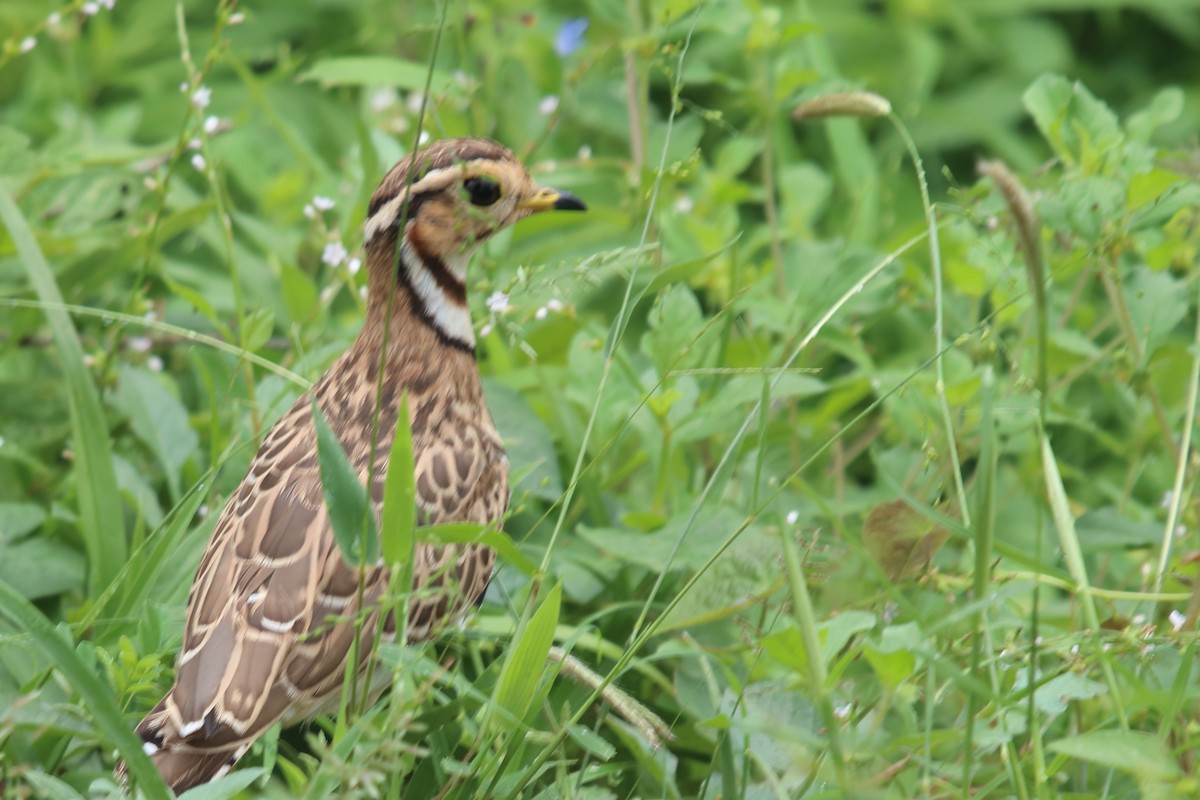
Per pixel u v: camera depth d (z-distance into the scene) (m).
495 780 9.18
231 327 14.10
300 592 9.71
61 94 17.39
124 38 17.97
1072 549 9.79
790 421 13.64
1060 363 12.82
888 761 9.99
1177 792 8.42
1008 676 9.81
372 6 17.84
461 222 11.11
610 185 16.61
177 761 9.14
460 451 10.96
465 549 10.56
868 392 14.45
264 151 17.14
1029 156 18.47
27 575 11.54
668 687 10.85
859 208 14.74
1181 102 12.29
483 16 15.33
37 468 12.79
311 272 14.86
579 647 11.23
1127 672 9.01
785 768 9.43
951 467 12.24
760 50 14.33
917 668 9.21
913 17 19.33
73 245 13.47
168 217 13.90
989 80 19.41
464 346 11.34
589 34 15.22
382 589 9.85
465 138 11.42
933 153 18.61
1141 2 19.58
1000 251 12.27
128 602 10.90
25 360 14.02
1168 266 12.76
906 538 10.16
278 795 8.50
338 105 17.72
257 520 10.09
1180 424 13.18
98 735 9.30
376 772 8.34
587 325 12.70
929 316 13.84
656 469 12.23
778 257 14.31
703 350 12.77
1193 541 11.89
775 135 17.61
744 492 12.73
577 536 12.35
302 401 11.26
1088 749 8.47
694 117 14.69
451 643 10.47
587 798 9.40
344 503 8.80
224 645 9.51
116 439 12.99
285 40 18.64
